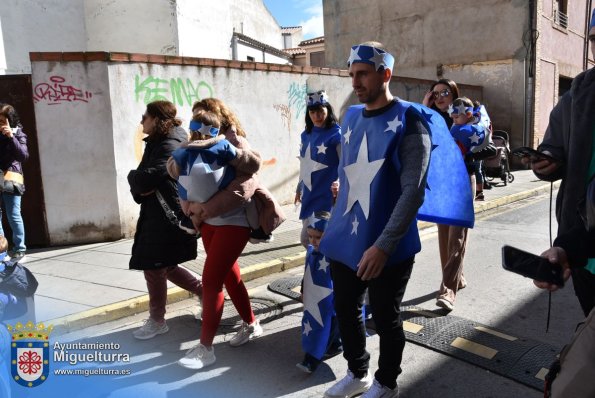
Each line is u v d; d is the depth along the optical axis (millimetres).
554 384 1753
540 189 11391
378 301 2645
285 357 3572
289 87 8883
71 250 6355
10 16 11016
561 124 2256
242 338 3748
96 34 13156
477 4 15000
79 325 4145
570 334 3809
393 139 2436
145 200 3643
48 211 6602
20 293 2617
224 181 3260
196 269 5434
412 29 16312
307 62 26297
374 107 2572
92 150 6570
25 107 6465
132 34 13211
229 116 3551
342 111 10031
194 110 3586
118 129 6621
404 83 11789
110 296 4648
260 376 3307
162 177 3500
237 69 7977
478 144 3998
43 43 11891
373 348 3623
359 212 2566
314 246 3348
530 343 3590
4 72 10883
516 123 14820
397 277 2617
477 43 15164
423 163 2383
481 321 4070
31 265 5703
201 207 3262
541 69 15008
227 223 3359
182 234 3658
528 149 2201
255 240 3650
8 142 5645
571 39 17016
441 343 3619
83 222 6676
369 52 2439
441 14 15664
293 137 9078
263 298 4770
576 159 2090
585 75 2135
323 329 3287
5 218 6461
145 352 3678
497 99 15039
